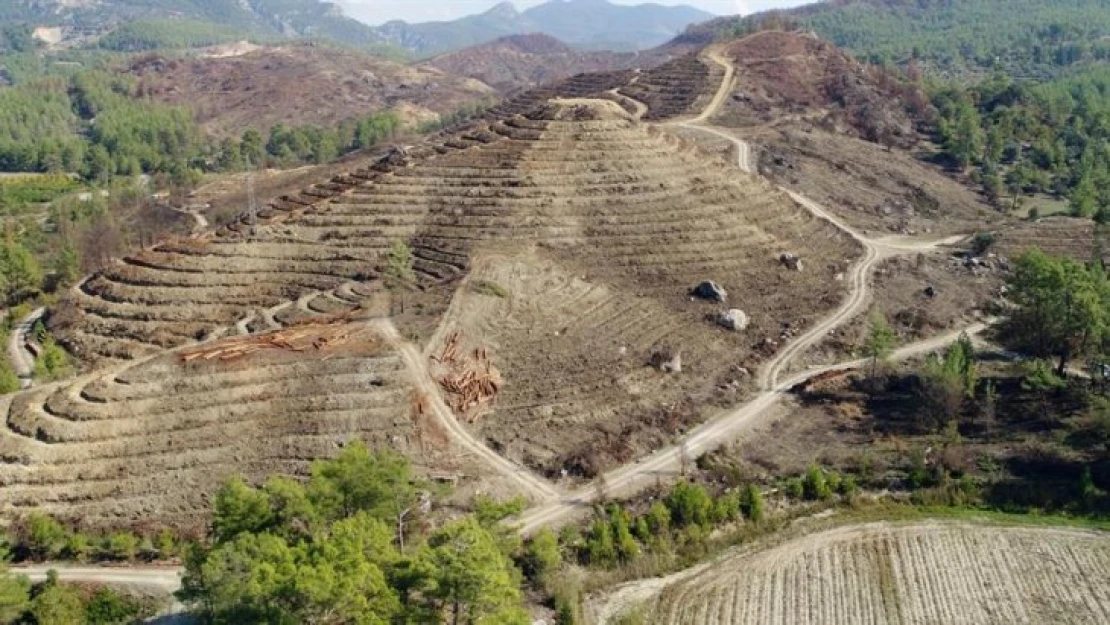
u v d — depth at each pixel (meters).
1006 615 65.62
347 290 110.62
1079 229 150.25
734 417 95.12
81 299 115.38
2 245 137.62
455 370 91.88
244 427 80.06
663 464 86.06
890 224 162.62
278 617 51.69
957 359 95.19
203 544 67.75
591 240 129.75
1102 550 73.25
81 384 82.81
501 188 136.25
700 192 142.75
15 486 73.00
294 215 132.00
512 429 88.06
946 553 73.12
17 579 61.06
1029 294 103.88
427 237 128.00
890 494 81.75
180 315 109.88
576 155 144.12
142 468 75.81
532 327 106.00
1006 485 81.75
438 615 56.06
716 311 118.12
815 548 73.75
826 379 102.62
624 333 109.75
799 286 129.12
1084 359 104.00
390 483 67.38
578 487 81.50
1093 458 84.56
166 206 192.50
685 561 71.44
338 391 84.06
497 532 66.50
